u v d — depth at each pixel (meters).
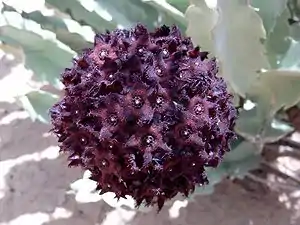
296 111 0.24
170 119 0.16
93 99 0.16
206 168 0.21
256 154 0.22
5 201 0.23
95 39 0.18
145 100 0.16
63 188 0.23
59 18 0.21
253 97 0.20
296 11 0.22
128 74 0.16
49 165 0.24
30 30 0.21
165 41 0.17
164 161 0.16
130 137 0.16
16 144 0.25
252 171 0.23
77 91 0.17
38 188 0.23
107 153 0.16
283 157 0.23
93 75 0.16
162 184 0.17
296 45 0.20
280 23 0.20
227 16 0.18
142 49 0.17
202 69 0.17
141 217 0.22
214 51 0.19
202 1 0.18
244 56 0.19
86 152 0.17
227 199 0.23
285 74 0.19
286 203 0.22
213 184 0.21
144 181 0.17
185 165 0.17
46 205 0.23
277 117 0.23
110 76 0.16
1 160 0.24
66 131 0.17
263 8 0.20
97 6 0.21
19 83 0.26
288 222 0.22
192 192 0.19
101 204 0.23
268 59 0.21
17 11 0.21
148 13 0.22
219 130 0.17
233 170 0.21
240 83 0.20
